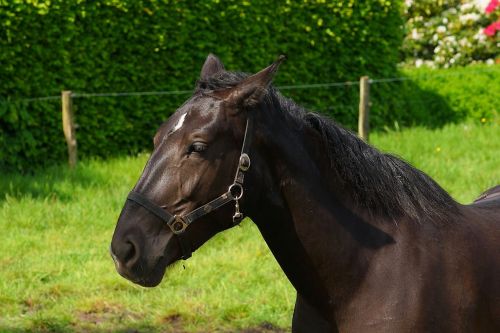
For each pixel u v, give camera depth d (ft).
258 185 12.25
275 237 12.87
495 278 13.06
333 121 13.21
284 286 24.14
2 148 36.14
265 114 12.36
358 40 47.32
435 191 13.46
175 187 11.72
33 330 21.65
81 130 38.58
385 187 13.00
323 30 45.50
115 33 39.01
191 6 40.91
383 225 12.87
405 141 43.19
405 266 12.52
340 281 12.70
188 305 22.89
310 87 45.96
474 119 51.06
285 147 12.44
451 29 58.80
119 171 36.09
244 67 43.39
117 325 21.98
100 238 28.48
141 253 11.60
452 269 12.70
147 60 40.22
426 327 12.25
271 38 44.04
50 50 37.27
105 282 24.47
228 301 23.11
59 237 28.43
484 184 34.17
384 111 48.52
